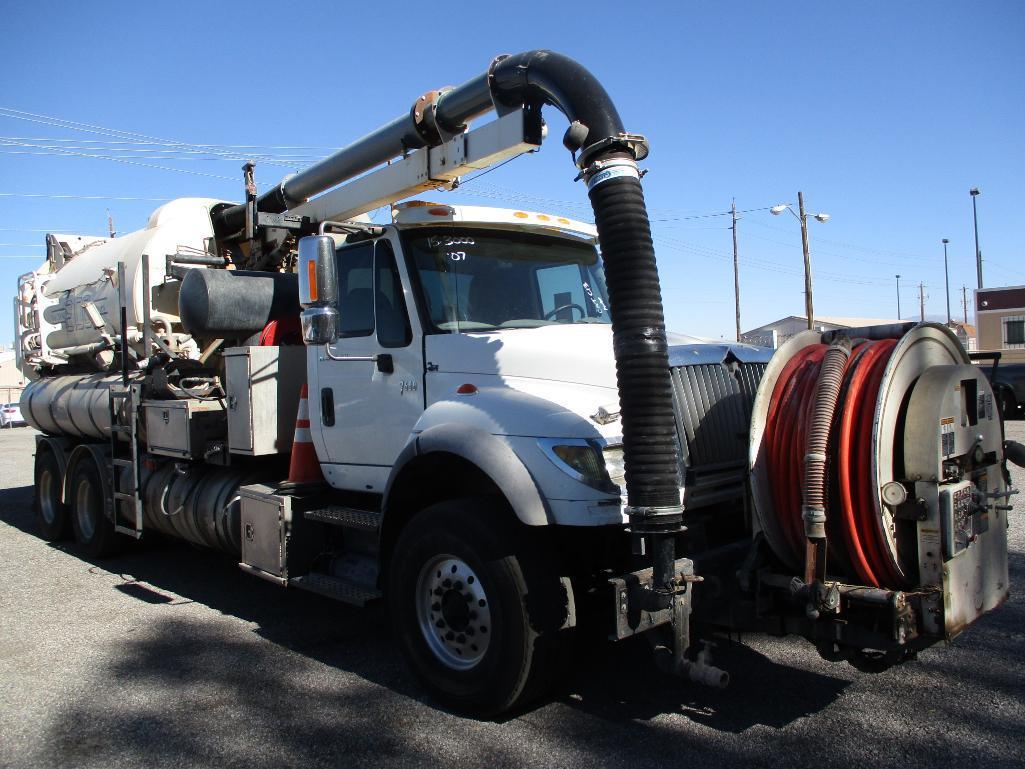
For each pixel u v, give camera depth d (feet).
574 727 12.92
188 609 20.17
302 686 14.90
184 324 19.51
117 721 13.47
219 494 20.58
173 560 25.90
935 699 13.55
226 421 20.68
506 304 16.49
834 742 12.14
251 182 20.79
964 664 15.01
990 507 12.18
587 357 13.75
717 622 12.69
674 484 11.43
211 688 14.85
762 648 16.21
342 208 18.39
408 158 16.49
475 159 15.08
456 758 11.96
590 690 14.38
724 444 13.91
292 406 19.17
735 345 14.98
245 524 18.39
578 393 13.47
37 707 14.08
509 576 12.67
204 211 24.63
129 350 25.17
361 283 16.84
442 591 13.84
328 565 17.42
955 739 12.10
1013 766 11.26
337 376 17.25
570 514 12.21
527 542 12.87
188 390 21.70
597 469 12.31
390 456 16.12
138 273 24.03
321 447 17.69
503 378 14.33
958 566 11.14
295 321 20.22
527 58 13.55
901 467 11.14
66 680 15.34
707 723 12.94
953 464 11.25
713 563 12.60
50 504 29.71
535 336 14.60
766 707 13.48
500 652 12.75
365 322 16.71
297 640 17.60
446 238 16.22
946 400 11.15
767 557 12.54
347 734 12.85
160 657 16.56
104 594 21.71
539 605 12.64
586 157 11.85
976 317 116.57
